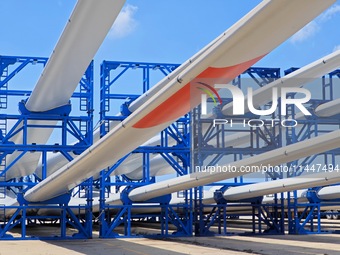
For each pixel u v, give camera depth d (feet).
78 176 78.89
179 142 99.55
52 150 93.45
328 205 103.24
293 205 103.30
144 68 100.68
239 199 99.55
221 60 45.14
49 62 77.97
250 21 39.17
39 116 94.02
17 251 71.26
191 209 98.53
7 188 124.16
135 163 129.90
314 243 81.20
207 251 70.18
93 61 96.99
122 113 97.86
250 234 100.12
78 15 64.03
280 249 72.18
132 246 78.38
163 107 53.62
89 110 95.76
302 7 37.35
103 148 65.31
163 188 87.45
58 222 169.68
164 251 70.38
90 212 93.97
